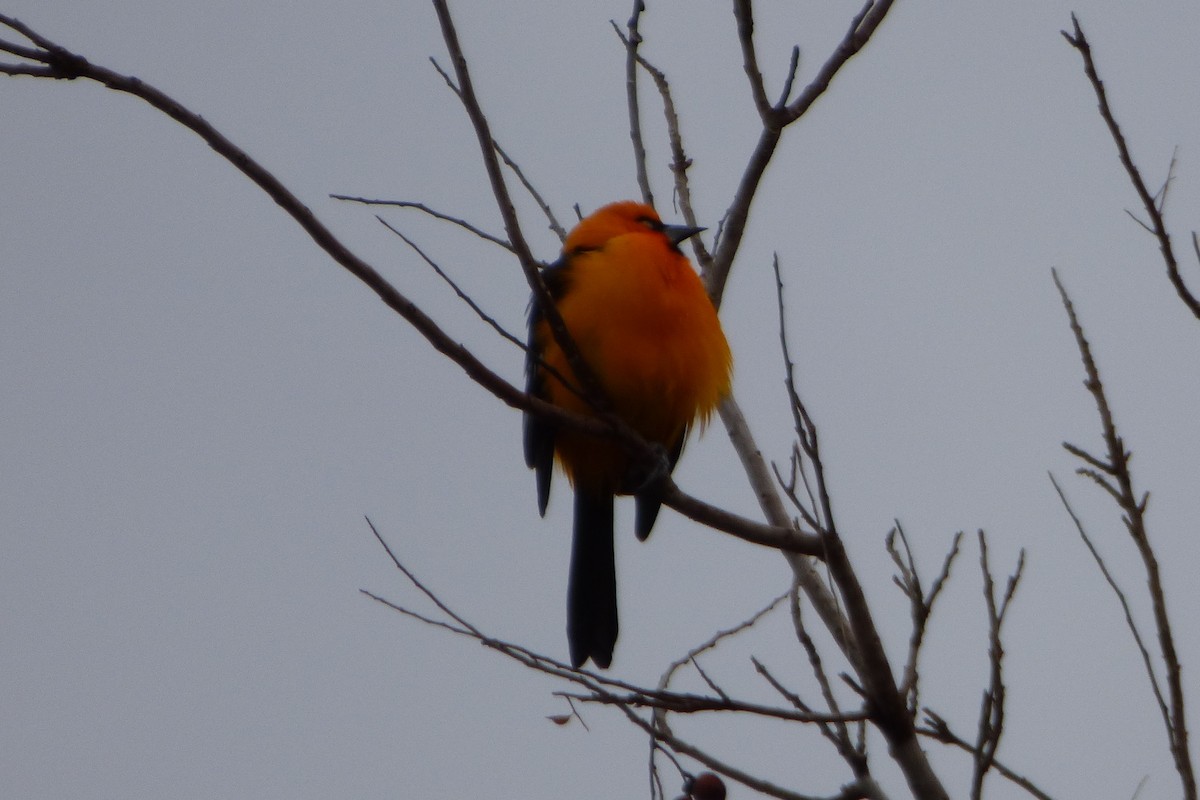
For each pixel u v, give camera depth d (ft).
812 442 28.78
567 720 33.42
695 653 34.65
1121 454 27.61
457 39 28.76
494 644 28.96
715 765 30.63
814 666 31.17
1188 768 25.61
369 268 28.55
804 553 33.50
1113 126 27.94
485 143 29.81
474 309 29.53
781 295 27.89
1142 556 27.17
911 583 30.17
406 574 32.24
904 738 29.25
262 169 27.22
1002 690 27.02
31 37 25.70
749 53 36.35
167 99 26.55
